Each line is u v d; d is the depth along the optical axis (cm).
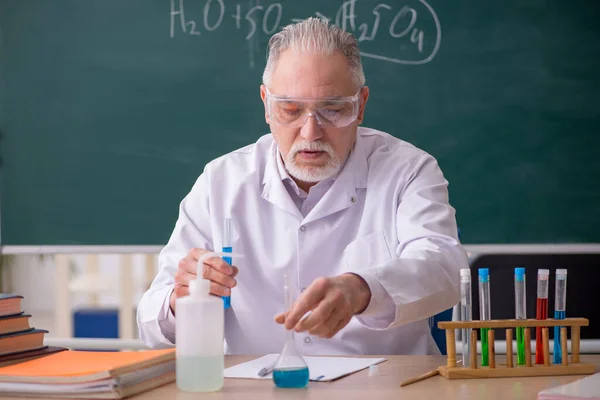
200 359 104
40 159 266
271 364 125
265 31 257
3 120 268
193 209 175
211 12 259
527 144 248
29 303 727
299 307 105
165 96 261
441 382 110
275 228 168
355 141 171
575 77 247
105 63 263
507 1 249
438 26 251
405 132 253
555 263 211
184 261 134
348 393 103
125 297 424
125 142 262
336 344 159
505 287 210
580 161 247
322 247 164
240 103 258
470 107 250
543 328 117
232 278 131
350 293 112
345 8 254
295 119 149
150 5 261
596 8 246
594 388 98
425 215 155
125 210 262
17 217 267
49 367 106
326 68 147
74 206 264
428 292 125
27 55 266
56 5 265
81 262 622
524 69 248
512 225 249
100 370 99
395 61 253
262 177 174
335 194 164
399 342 159
